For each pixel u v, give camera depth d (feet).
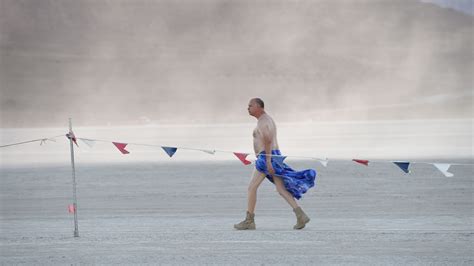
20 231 68.39
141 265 52.01
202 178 117.39
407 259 53.11
